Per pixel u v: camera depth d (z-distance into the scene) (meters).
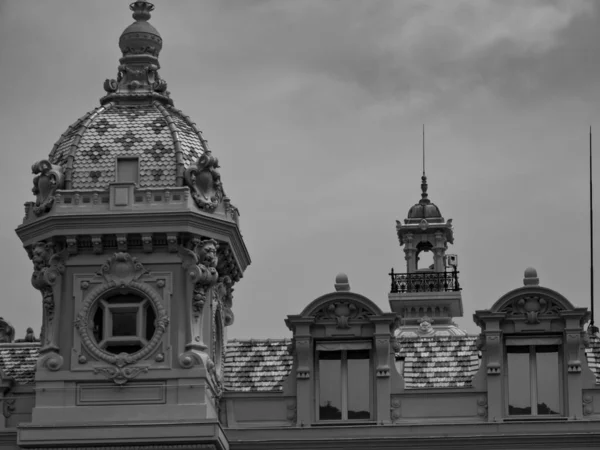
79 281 68.62
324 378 69.56
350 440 68.44
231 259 70.75
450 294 100.31
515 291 68.94
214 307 69.81
